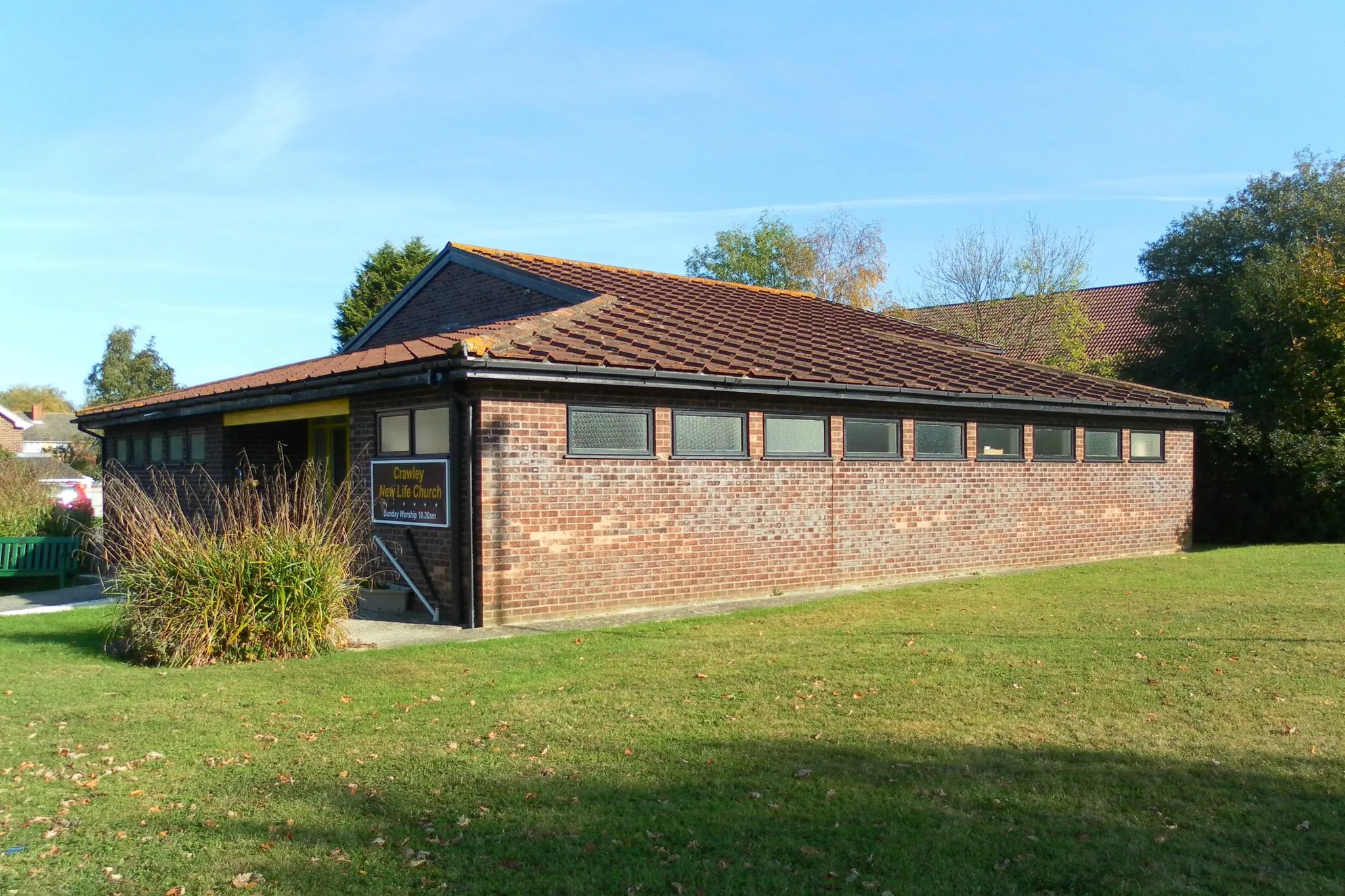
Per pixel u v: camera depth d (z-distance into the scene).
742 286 22.72
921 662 8.64
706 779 5.70
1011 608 11.83
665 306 17.14
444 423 11.81
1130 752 6.11
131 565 9.74
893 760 5.98
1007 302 35.59
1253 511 21.44
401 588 12.48
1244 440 21.27
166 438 18.55
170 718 7.18
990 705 7.22
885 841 4.80
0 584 17.11
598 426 12.17
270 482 12.89
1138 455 18.83
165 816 5.29
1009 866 4.52
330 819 5.18
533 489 11.60
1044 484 17.22
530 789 5.57
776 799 5.37
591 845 4.78
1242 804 5.24
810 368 14.12
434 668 8.77
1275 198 25.42
